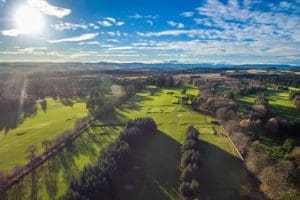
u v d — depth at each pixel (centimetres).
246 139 8988
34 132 11519
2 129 12200
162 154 8838
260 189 6581
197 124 12056
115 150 7538
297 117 12250
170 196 6481
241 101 15525
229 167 7862
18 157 8838
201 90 18962
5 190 6781
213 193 6562
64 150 9262
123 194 6512
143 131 9969
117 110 14838
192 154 7944
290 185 6206
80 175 6288
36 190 6756
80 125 11644
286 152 7844
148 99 17400
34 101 17625
